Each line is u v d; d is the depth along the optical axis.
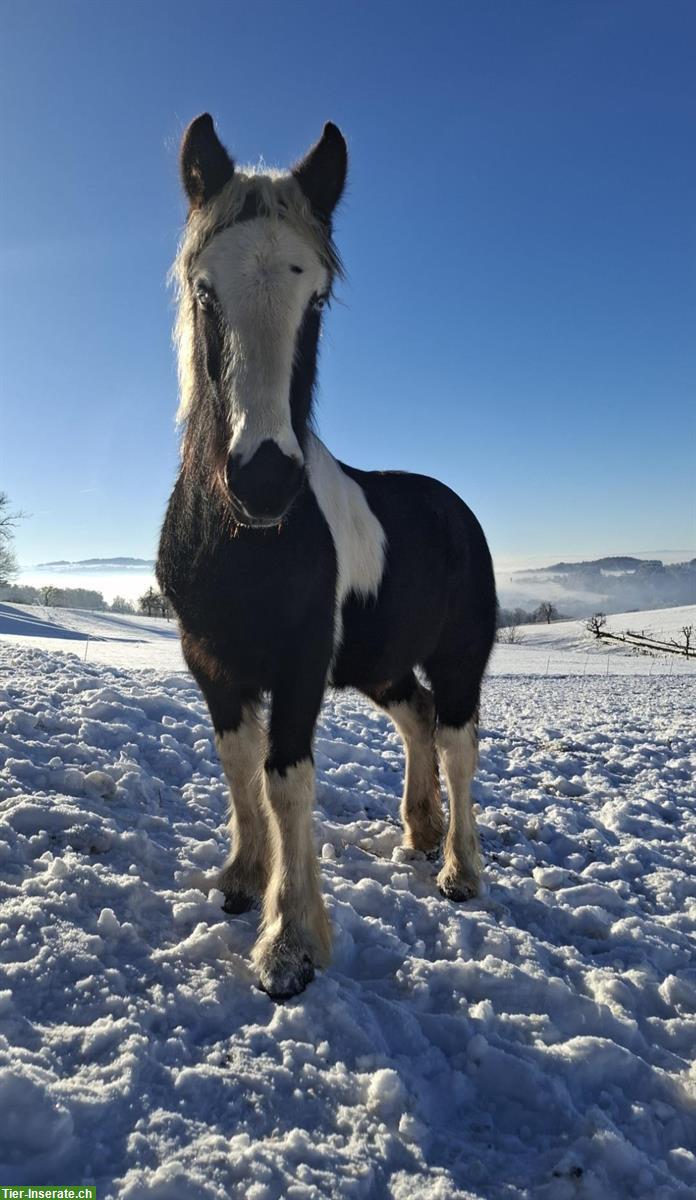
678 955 3.06
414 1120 1.82
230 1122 1.75
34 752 4.02
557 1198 1.68
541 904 3.40
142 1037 1.93
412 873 3.54
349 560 3.10
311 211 2.51
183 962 2.38
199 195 2.65
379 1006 2.32
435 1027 2.28
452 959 2.75
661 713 10.67
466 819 3.60
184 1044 2.00
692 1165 1.85
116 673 7.88
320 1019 2.19
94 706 5.14
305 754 2.62
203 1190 1.50
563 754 6.86
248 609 2.55
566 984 2.59
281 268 2.29
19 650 8.50
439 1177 1.68
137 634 33.16
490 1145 1.86
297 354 2.41
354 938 2.81
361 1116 1.83
